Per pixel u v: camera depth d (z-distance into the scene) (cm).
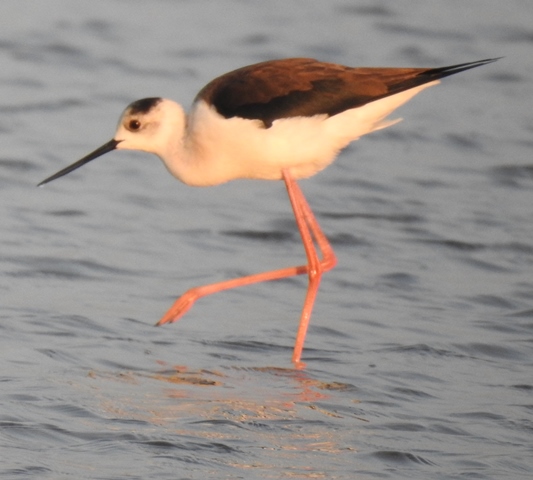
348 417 905
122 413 879
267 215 1489
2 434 820
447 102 1989
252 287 1253
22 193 1481
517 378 1023
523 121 1908
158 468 782
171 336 1080
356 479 789
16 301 1130
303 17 2367
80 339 1045
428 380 1005
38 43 2109
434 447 855
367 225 1473
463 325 1162
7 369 952
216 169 1102
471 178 1666
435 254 1388
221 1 2453
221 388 955
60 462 783
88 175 1579
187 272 1276
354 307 1203
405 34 2286
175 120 1118
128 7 2361
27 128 1731
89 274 1234
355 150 1759
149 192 1538
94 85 1944
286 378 991
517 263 1367
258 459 812
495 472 812
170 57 2095
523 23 2370
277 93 1059
